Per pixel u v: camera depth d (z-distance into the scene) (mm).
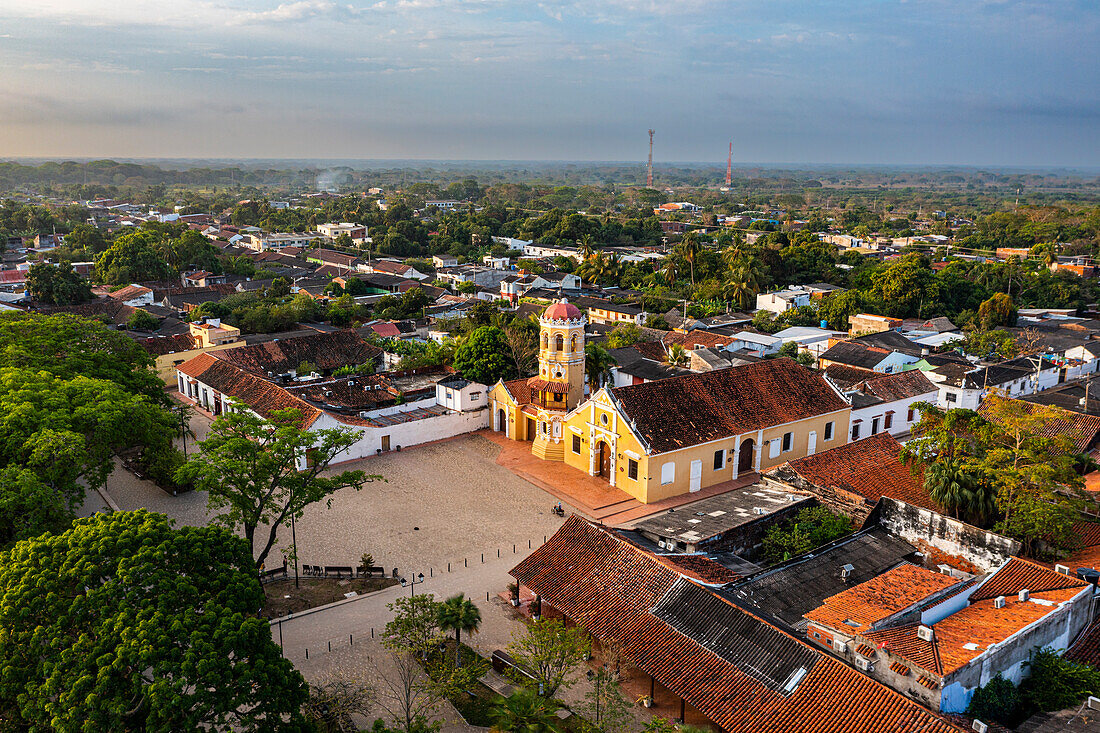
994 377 91625
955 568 49406
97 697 27266
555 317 73188
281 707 30656
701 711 34469
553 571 45656
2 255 199625
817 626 37406
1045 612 36938
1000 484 51438
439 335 117375
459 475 69750
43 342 69562
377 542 56250
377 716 37125
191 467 44906
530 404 78188
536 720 32781
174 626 29625
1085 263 188125
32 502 41062
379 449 75188
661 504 63750
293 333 117500
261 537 56906
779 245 192750
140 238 163500
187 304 141000
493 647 43125
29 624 30688
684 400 68688
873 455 62562
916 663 32281
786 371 76125
